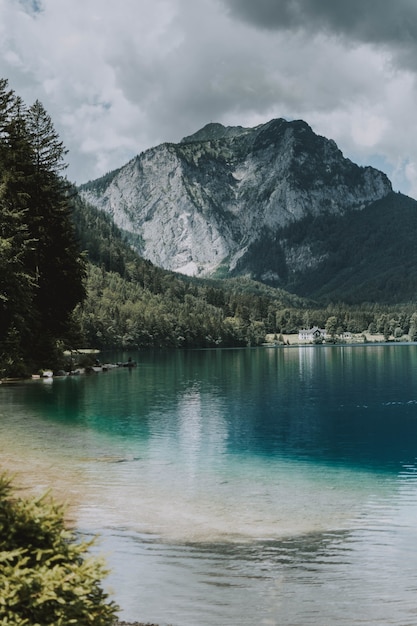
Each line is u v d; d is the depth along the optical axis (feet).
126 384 192.24
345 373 267.80
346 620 29.32
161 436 89.20
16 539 21.08
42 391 161.48
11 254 167.22
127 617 29.37
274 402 143.43
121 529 43.93
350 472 66.18
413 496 55.31
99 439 85.35
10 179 190.29
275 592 32.65
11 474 61.57
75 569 20.33
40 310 215.72
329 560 37.86
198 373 268.62
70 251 229.66
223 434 92.58
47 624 19.03
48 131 233.55
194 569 36.01
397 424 107.55
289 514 48.70
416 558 38.29
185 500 52.80
